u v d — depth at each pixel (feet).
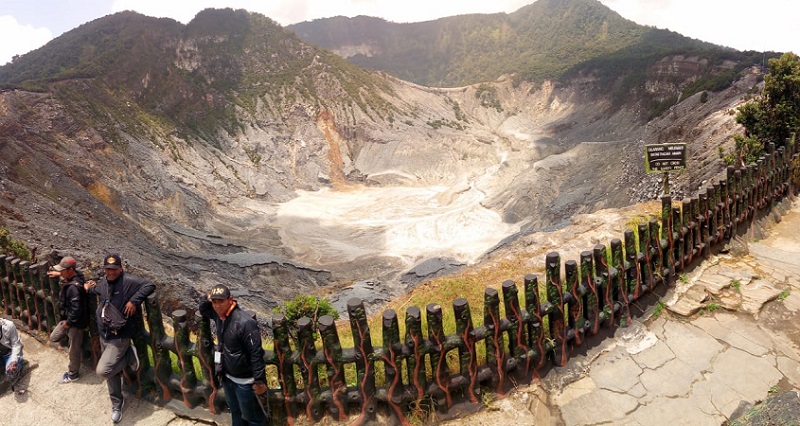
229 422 17.31
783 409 14.96
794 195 35.50
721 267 25.52
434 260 143.43
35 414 18.70
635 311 21.74
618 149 200.54
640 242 22.07
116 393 17.85
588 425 16.79
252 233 181.37
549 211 171.73
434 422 16.48
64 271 18.93
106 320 17.21
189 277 114.42
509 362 17.54
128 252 113.91
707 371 18.80
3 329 19.76
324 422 16.74
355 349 16.01
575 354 19.39
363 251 164.45
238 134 269.64
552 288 17.87
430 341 16.08
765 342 20.21
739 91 172.14
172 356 21.01
